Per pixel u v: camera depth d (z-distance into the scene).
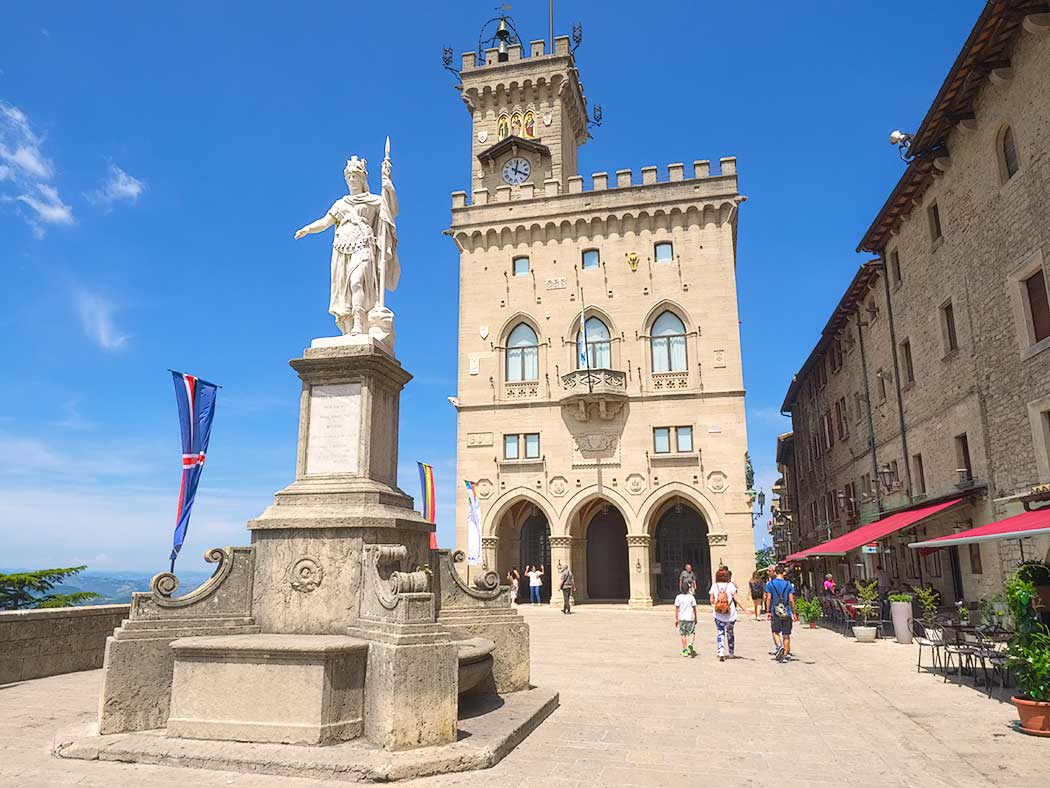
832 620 27.16
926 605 20.39
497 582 10.73
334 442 9.80
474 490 35.88
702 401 35.69
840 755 7.92
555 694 10.41
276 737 7.31
